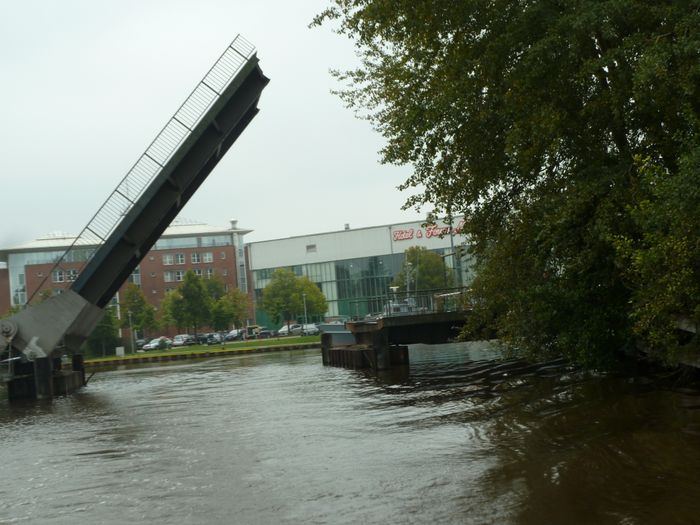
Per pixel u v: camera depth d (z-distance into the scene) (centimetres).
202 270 12431
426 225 2048
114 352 8231
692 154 1270
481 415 1712
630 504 883
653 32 1551
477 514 911
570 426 1415
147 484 1275
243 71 2744
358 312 11369
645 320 1441
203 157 2858
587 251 1736
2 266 12294
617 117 1585
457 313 3266
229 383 3425
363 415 1930
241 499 1104
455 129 1759
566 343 1959
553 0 1572
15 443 1930
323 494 1090
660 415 1411
